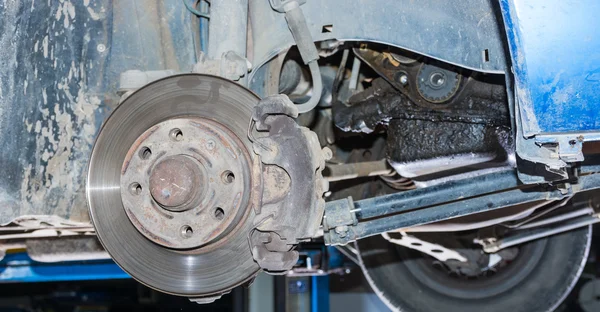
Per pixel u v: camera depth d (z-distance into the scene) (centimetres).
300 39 175
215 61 166
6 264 399
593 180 204
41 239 268
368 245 322
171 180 150
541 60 156
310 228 150
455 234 299
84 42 184
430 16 183
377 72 213
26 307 615
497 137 200
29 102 183
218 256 161
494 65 177
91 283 608
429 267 321
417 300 319
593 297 525
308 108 175
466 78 204
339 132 253
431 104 208
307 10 184
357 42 213
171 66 187
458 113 204
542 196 201
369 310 521
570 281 308
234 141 157
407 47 184
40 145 182
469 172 216
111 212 162
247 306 461
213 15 175
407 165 213
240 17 175
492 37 177
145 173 156
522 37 156
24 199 181
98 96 183
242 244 159
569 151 159
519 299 312
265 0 183
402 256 321
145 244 162
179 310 545
